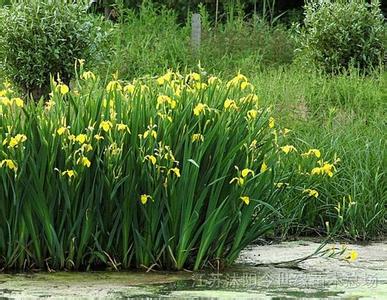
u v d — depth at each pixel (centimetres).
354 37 1576
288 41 1778
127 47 1642
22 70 1393
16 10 1402
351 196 922
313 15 1622
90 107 687
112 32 1488
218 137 676
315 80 1356
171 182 668
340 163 969
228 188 682
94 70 1432
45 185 668
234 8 2241
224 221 682
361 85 1322
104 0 2078
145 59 1614
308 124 1092
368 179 951
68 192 668
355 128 1074
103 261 678
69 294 565
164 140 675
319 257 746
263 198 701
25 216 666
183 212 670
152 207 671
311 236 922
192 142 668
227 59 1670
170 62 1659
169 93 705
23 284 607
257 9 2295
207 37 1819
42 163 663
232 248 691
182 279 635
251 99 698
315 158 927
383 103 1264
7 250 675
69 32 1396
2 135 675
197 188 674
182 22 2231
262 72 1542
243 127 687
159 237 674
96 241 672
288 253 782
